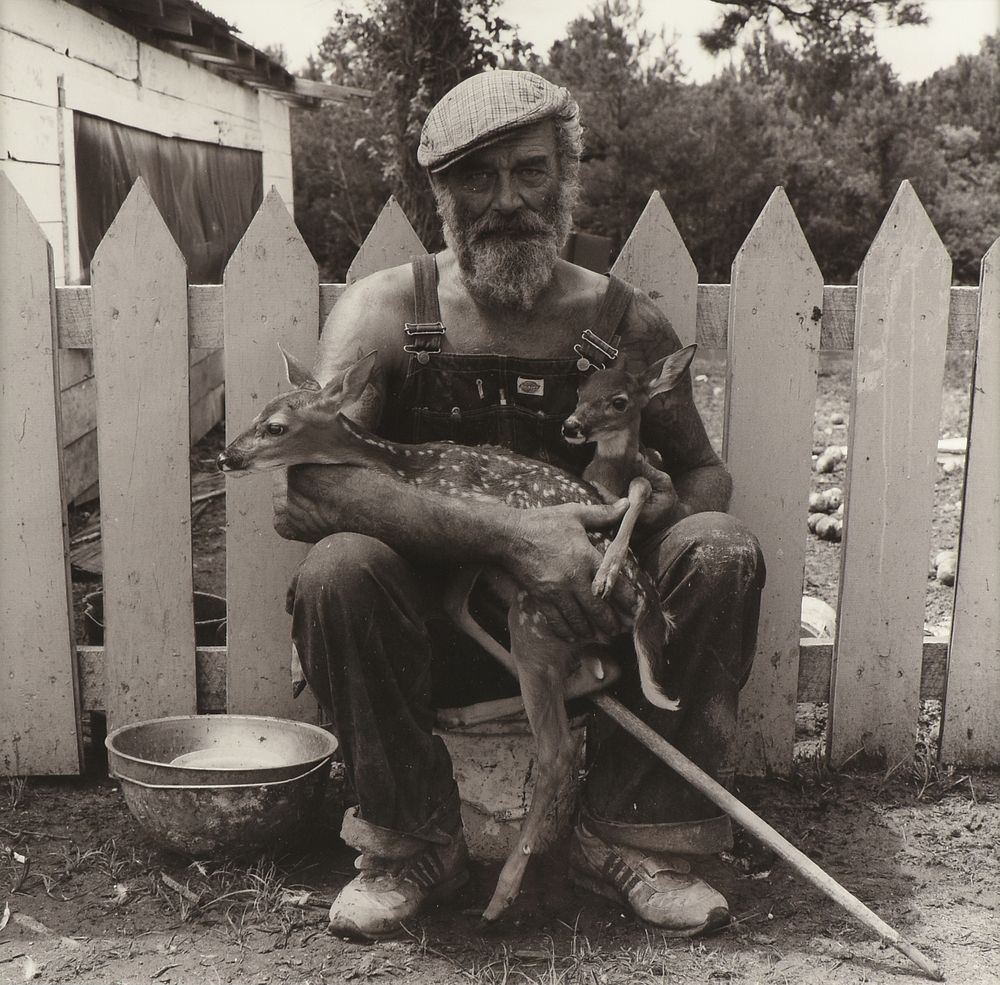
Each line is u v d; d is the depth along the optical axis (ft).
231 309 12.53
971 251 60.64
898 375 12.84
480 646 10.60
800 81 46.57
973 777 13.43
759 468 12.94
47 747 13.21
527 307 10.66
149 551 12.94
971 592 13.30
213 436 31.68
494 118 9.96
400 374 10.91
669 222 12.59
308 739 11.98
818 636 15.25
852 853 11.68
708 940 10.12
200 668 13.33
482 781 11.27
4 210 12.37
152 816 10.76
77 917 10.48
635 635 9.48
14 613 12.99
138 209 12.38
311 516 9.84
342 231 60.08
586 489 10.22
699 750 10.09
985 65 70.13
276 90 41.47
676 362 10.46
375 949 9.97
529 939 10.12
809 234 58.75
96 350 12.55
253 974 9.65
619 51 56.24
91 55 25.89
